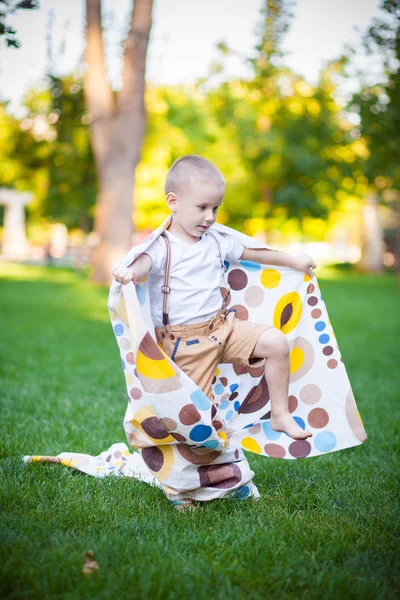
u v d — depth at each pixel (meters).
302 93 21.52
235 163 22.77
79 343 8.16
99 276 15.99
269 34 18.42
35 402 4.93
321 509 2.94
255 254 3.17
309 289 3.20
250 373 3.13
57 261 37.94
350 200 30.50
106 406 4.88
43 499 2.89
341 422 3.13
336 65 18.67
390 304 15.57
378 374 6.79
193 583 2.16
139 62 14.12
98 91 14.22
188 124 22.95
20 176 22.58
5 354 7.14
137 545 2.43
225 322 2.98
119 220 15.16
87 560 2.30
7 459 3.44
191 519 2.76
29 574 2.16
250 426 3.17
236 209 25.06
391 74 11.95
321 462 3.75
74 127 17.50
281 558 2.38
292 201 22.69
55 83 16.02
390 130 14.78
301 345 3.21
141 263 2.78
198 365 2.90
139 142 14.76
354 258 59.91
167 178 2.94
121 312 2.74
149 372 2.65
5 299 13.59
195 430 2.71
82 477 3.27
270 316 3.23
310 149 21.55
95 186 20.77
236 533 2.59
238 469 2.96
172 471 2.85
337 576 2.25
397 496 3.14
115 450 3.51
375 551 2.48
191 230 2.91
